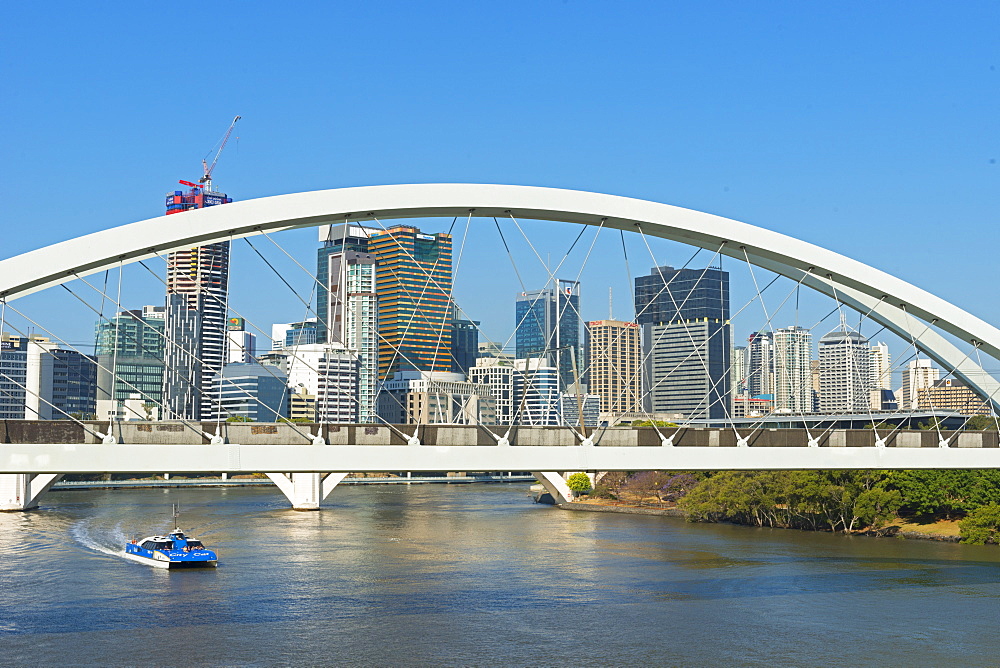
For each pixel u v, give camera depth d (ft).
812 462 185.47
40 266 152.05
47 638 201.05
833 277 202.18
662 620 215.31
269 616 221.46
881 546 336.49
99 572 283.79
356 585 262.06
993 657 185.37
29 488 485.15
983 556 307.99
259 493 630.33
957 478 359.66
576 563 301.22
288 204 165.17
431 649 191.93
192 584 263.70
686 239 195.72
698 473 502.79
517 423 182.91
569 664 181.47
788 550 327.26
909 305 203.31
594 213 183.21
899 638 198.70
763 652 188.96
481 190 176.65
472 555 320.70
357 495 634.84
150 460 150.92
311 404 607.37
